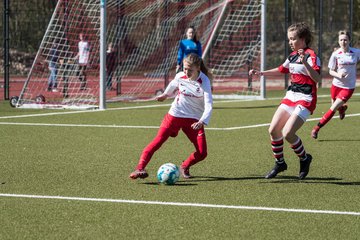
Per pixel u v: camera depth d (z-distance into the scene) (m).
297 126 18.09
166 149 23.80
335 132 28.55
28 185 17.67
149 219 14.33
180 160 21.67
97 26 48.00
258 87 58.41
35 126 30.06
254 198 16.27
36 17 64.06
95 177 18.75
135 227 13.73
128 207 15.35
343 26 66.19
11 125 30.39
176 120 18.23
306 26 18.34
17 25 65.12
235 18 58.84
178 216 14.59
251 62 52.09
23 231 13.44
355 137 27.00
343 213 14.88
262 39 44.97
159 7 49.53
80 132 28.12
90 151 23.23
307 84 18.31
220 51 58.03
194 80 18.06
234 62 58.78
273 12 66.62
